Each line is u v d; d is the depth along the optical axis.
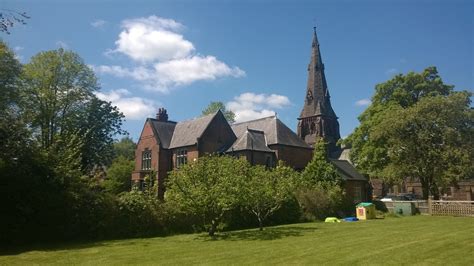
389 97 51.56
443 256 13.14
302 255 14.01
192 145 44.72
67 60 47.22
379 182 67.00
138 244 18.84
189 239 20.73
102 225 22.25
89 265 13.31
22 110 40.53
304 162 46.84
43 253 16.31
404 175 40.38
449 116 38.19
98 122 51.16
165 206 24.59
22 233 19.86
